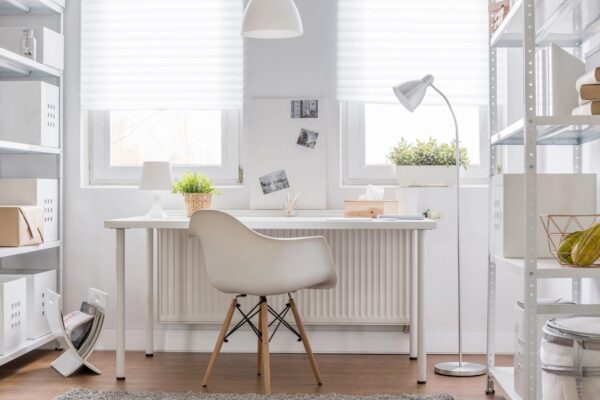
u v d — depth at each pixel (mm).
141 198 4098
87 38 4129
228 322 3287
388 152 4156
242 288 3102
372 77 4043
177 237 3945
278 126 4020
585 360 2318
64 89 4129
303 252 3104
